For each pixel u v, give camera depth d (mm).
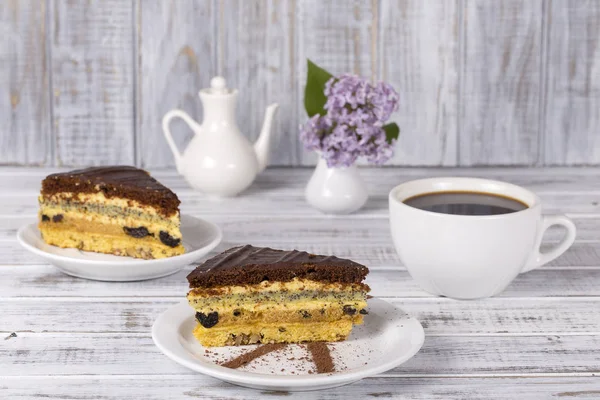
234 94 1517
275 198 1537
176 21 1611
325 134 1471
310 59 1627
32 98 1628
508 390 1128
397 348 1148
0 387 1120
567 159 1664
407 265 1269
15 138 1639
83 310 1240
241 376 1097
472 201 1290
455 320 1230
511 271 1245
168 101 1636
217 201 1522
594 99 1645
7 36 1610
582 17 1621
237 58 1625
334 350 1169
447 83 1635
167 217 1328
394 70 1631
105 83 1626
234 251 1217
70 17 1606
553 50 1630
